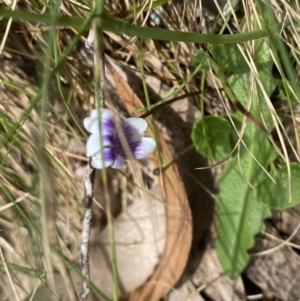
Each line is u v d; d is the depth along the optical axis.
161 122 0.16
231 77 0.15
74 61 0.15
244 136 0.15
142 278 0.15
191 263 0.15
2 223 0.14
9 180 0.14
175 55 0.16
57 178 0.15
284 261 0.15
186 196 0.15
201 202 0.15
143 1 0.14
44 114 0.10
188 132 0.16
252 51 0.14
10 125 0.14
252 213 0.15
